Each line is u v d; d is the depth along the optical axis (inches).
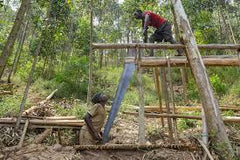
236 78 439.2
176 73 525.3
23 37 561.6
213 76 413.1
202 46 175.2
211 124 144.7
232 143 165.3
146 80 511.2
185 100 355.6
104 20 741.9
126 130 245.6
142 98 171.2
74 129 222.4
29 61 589.0
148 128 247.1
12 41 203.2
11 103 291.1
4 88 394.6
